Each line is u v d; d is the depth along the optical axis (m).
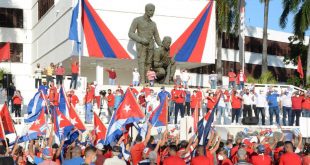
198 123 14.12
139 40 38.19
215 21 49.19
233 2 53.44
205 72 59.09
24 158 14.89
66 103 15.30
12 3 56.12
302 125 23.88
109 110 29.97
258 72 69.56
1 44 55.44
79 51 37.28
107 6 42.72
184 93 30.86
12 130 14.91
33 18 55.75
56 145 13.77
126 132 14.85
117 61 44.34
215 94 31.58
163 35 44.56
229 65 64.38
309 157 13.83
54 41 46.19
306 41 70.31
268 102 31.33
